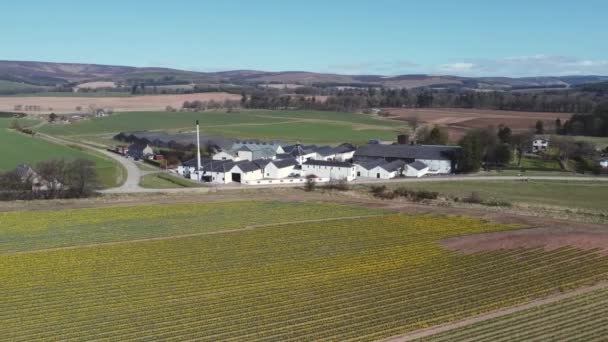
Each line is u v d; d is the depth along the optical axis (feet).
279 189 401.08
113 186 411.34
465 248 249.34
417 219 301.63
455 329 172.55
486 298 195.42
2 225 285.23
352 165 472.03
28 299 192.95
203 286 206.49
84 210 320.09
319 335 168.66
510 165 536.01
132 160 562.25
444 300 194.08
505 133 607.78
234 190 395.75
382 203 347.77
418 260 234.58
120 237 267.39
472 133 564.30
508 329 172.45
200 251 246.47
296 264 230.27
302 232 276.82
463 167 499.92
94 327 172.96
